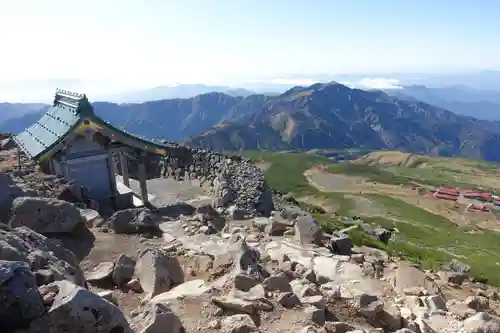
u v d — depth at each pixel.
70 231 16.97
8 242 10.43
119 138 26.03
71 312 7.54
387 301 14.09
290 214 22.03
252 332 10.05
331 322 10.84
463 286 19.47
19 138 30.86
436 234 74.56
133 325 9.63
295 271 14.68
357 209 96.81
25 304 7.34
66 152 24.95
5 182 17.94
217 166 31.38
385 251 26.83
